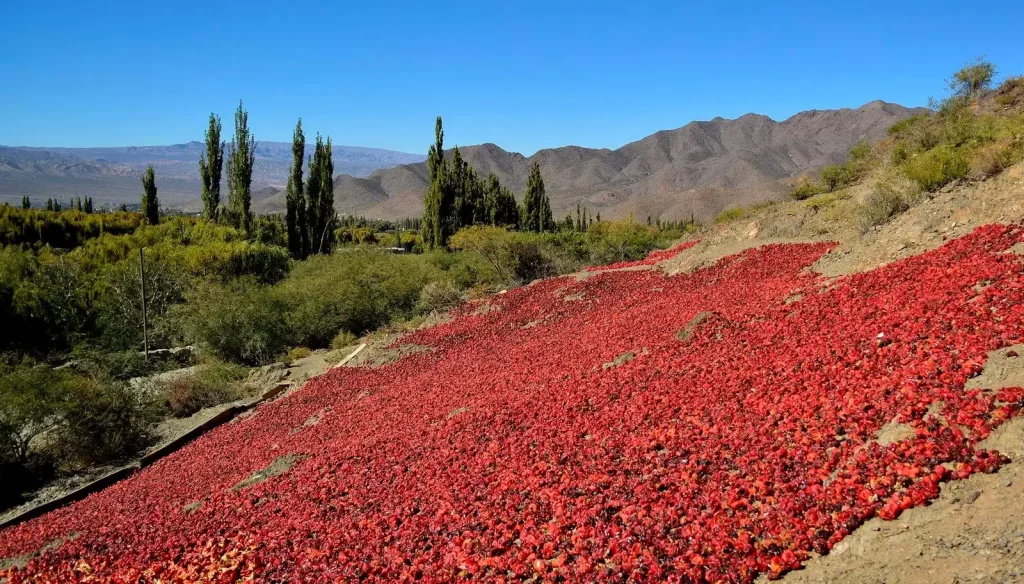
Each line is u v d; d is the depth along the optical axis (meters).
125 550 12.41
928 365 8.96
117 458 22.22
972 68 41.94
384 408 19.22
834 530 6.70
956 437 7.18
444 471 11.67
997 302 10.24
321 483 13.20
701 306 19.27
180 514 14.09
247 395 27.30
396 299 39.38
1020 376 7.84
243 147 63.56
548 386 15.70
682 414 10.89
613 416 11.84
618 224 57.72
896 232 18.42
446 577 7.79
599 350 17.98
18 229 59.84
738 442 9.02
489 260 42.66
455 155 68.69
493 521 8.81
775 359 11.94
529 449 11.38
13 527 17.14
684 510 7.73
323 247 66.38
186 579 9.96
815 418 8.92
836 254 20.98
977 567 5.52
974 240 14.18
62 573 11.84
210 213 65.88
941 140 28.55
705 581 6.41
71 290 39.25
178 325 35.38
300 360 32.00
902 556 6.02
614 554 7.19
